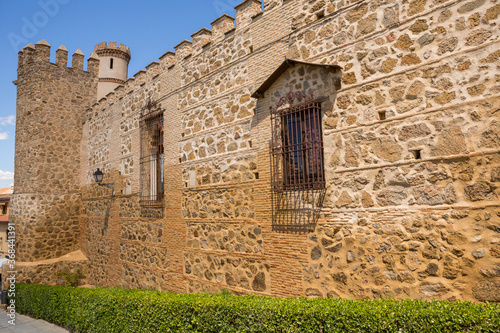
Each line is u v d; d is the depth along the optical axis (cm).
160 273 1086
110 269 1403
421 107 546
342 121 644
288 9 764
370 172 598
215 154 927
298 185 692
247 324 600
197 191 973
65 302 1112
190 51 1102
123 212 1357
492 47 482
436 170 524
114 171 1468
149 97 1265
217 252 882
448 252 502
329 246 640
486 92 484
